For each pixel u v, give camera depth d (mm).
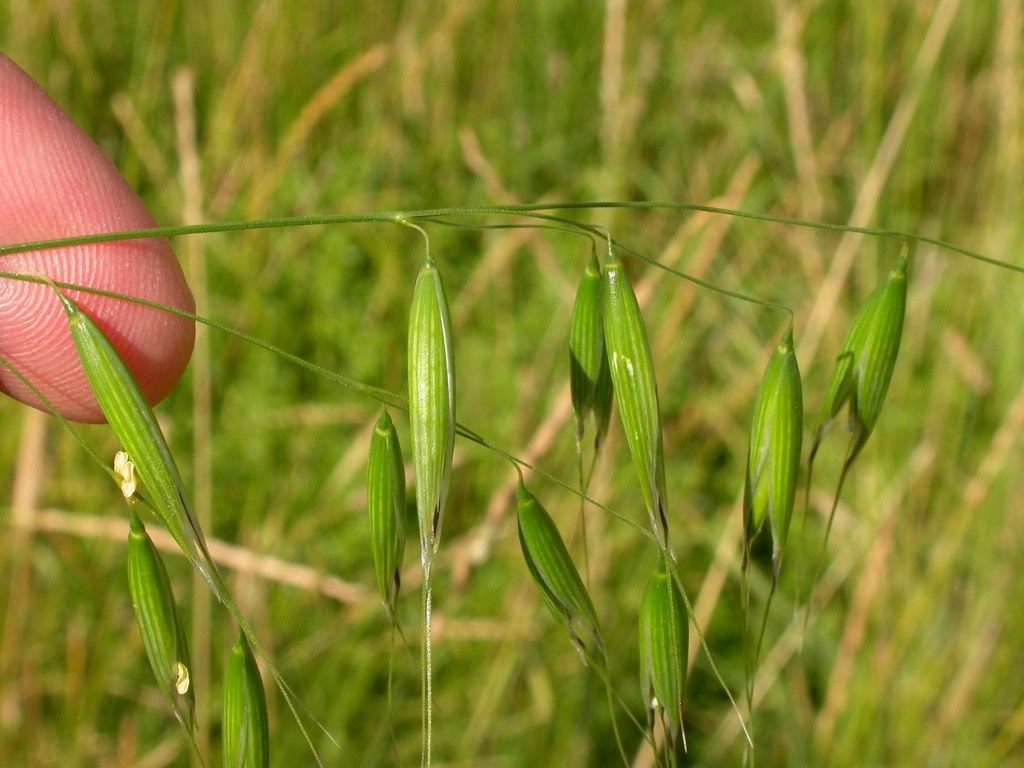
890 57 295
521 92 317
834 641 235
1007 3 249
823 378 258
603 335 160
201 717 214
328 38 301
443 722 221
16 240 177
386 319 267
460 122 310
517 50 315
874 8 269
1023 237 243
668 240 286
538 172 311
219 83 291
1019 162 246
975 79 278
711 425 262
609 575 234
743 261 282
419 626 226
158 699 221
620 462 243
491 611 228
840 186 301
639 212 291
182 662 156
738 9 329
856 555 230
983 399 245
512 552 229
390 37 308
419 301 150
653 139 304
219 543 209
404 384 260
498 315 268
